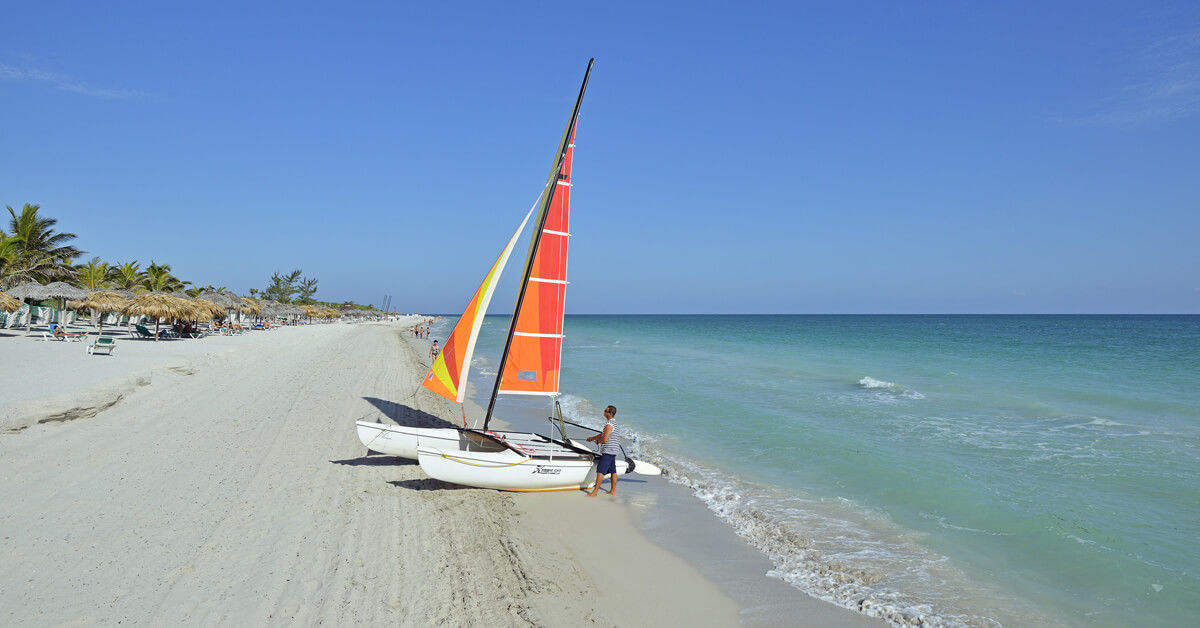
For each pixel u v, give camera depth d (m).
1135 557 8.33
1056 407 19.59
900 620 6.88
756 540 9.16
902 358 39.03
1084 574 7.91
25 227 43.81
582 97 11.79
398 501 9.47
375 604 6.21
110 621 5.44
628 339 71.00
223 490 9.17
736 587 7.65
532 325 11.91
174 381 17.61
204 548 7.12
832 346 53.56
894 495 11.02
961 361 36.34
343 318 118.81
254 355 26.88
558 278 12.00
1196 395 21.75
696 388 24.80
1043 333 78.44
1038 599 7.34
